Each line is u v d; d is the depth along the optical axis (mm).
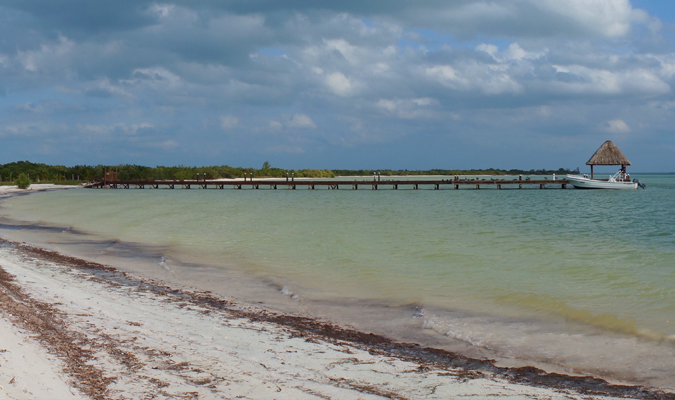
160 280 12430
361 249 17984
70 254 16281
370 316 9531
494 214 33188
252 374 5926
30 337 6594
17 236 20734
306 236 21547
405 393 5613
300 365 6430
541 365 6996
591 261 15781
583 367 6918
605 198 50969
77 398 4793
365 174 196875
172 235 21719
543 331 8656
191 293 11031
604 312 9859
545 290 11781
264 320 8945
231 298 10703
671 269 14453
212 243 19344
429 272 13961
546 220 29141
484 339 8180
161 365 6012
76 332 7125
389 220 28875
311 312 9773
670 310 9992
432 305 10438
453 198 53438
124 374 5590
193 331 7805
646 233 23016
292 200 50281
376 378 6117
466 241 20203
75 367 5672
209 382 5539
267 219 29297
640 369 6832
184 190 74375
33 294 9508
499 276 13445
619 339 8188
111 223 26547
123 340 6957
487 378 6375
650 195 55469
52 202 43938
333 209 37656
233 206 40719
